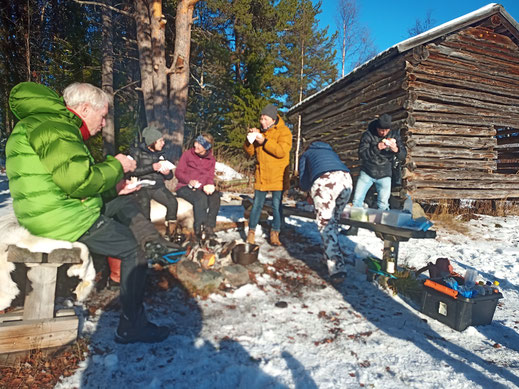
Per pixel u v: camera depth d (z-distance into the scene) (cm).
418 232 306
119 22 1513
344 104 900
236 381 191
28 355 191
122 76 1584
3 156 1123
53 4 1371
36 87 189
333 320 276
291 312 284
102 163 190
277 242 462
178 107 916
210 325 252
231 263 359
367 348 236
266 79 1727
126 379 185
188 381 187
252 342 233
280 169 429
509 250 541
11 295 204
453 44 743
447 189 775
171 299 285
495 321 294
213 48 1677
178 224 438
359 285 353
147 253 208
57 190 182
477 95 780
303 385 191
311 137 1137
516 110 827
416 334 261
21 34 1201
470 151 791
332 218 349
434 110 733
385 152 486
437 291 287
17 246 183
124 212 240
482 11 702
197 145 432
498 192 832
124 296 210
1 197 617
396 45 648
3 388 170
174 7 1372
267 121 429
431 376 206
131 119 1551
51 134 173
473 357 233
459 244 568
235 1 1788
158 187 396
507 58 804
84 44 1430
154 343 221
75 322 204
